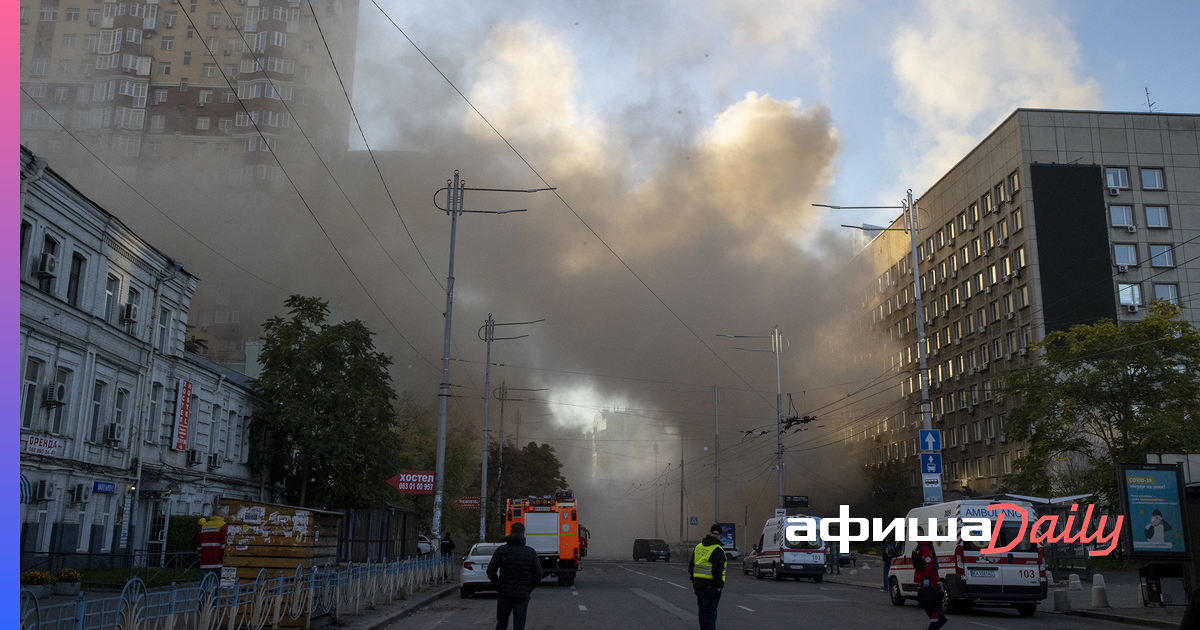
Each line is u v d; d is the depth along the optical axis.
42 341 24.27
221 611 13.45
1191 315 60.66
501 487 72.88
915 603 25.52
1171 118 63.84
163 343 31.66
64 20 93.25
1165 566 22.23
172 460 31.86
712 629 14.56
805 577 41.75
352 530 39.66
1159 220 62.28
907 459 83.56
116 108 91.50
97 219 26.55
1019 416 41.94
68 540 25.53
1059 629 18.28
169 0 95.69
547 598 26.33
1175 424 37.44
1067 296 60.81
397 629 17.77
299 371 36.69
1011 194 64.81
